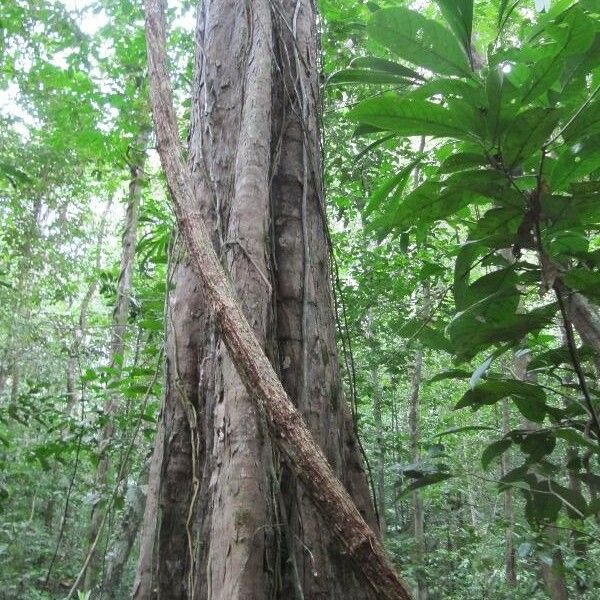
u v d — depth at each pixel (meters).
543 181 1.88
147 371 3.95
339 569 1.73
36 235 10.95
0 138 9.66
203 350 2.08
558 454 7.66
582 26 1.78
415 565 7.95
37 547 8.20
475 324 2.22
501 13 2.76
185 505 1.94
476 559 7.97
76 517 8.81
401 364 7.82
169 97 1.48
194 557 1.80
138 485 4.27
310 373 2.01
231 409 1.67
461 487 10.04
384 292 6.79
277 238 2.18
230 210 2.11
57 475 8.52
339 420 2.04
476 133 1.79
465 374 2.55
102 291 6.75
